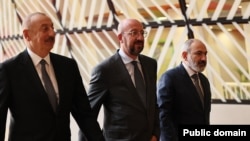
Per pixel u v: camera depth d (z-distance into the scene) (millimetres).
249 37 3855
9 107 1944
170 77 2656
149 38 4562
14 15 6027
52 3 5301
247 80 3971
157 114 2588
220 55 4113
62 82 2057
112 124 2404
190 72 2703
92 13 4977
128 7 4637
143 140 2365
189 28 4250
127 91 2381
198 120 2598
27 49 2049
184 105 2605
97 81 2402
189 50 2686
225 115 4137
